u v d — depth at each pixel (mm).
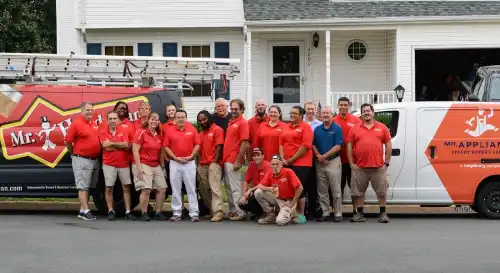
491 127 14539
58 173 14578
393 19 22969
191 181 14164
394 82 23719
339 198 14164
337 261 9836
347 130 14484
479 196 14625
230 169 14266
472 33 23375
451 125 14562
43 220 14117
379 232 12586
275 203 13750
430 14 23188
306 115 14812
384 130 13852
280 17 22891
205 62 16625
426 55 26047
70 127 14062
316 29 23016
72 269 9359
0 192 14664
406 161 14500
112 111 14273
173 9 24125
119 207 14953
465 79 25922
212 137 14305
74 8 24141
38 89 14812
